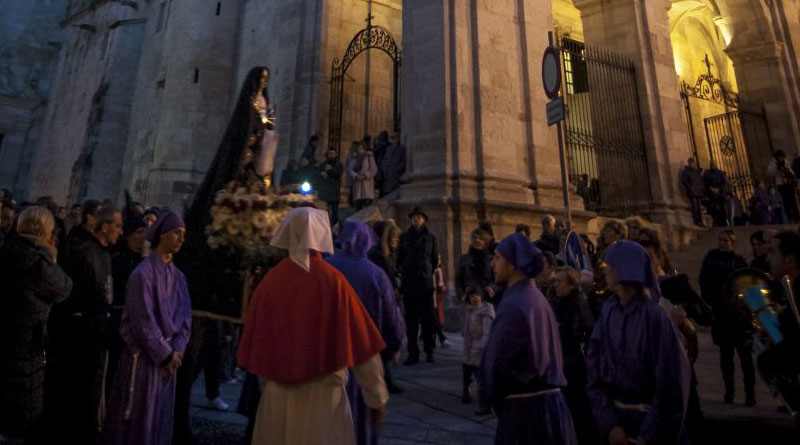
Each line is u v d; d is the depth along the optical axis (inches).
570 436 93.5
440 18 383.6
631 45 552.4
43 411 129.7
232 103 775.7
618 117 533.6
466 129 366.9
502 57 395.9
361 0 660.1
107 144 1020.5
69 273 132.6
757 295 115.6
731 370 181.9
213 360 191.9
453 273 338.3
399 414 173.9
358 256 131.7
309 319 84.3
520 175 380.8
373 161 429.1
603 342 99.8
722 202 532.1
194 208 148.8
